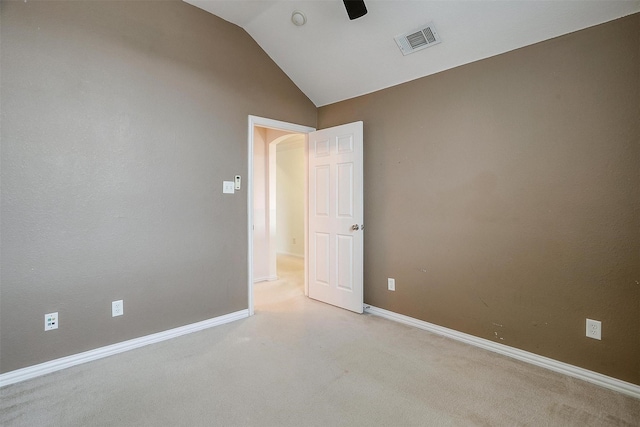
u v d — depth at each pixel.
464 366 2.21
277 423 1.64
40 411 1.72
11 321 1.99
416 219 2.90
